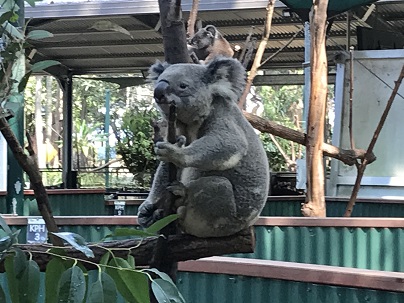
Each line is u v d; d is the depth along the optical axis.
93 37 10.86
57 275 1.78
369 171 7.54
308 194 6.10
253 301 3.60
